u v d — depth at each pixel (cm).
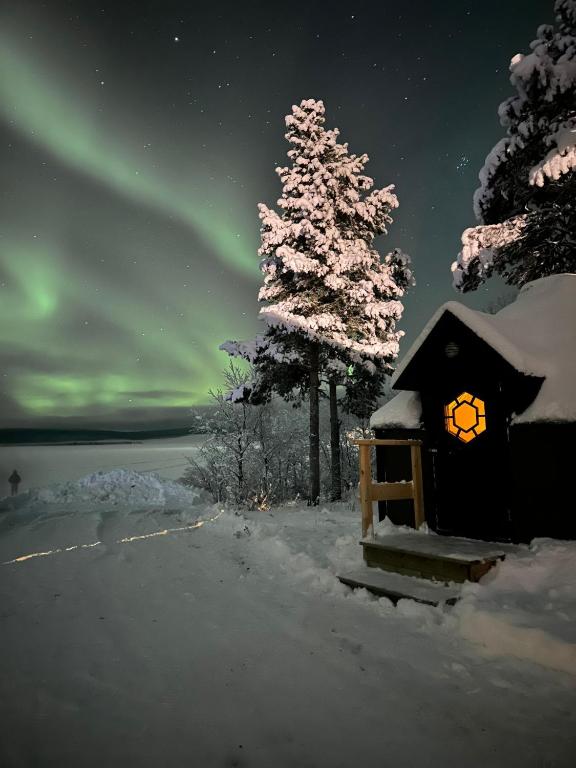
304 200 1536
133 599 525
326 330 1573
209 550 765
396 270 1692
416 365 681
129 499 1427
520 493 561
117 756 259
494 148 1250
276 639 412
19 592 550
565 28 1195
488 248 1257
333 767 249
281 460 2183
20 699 318
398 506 742
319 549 716
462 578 475
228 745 269
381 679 338
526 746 261
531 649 353
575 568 450
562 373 564
